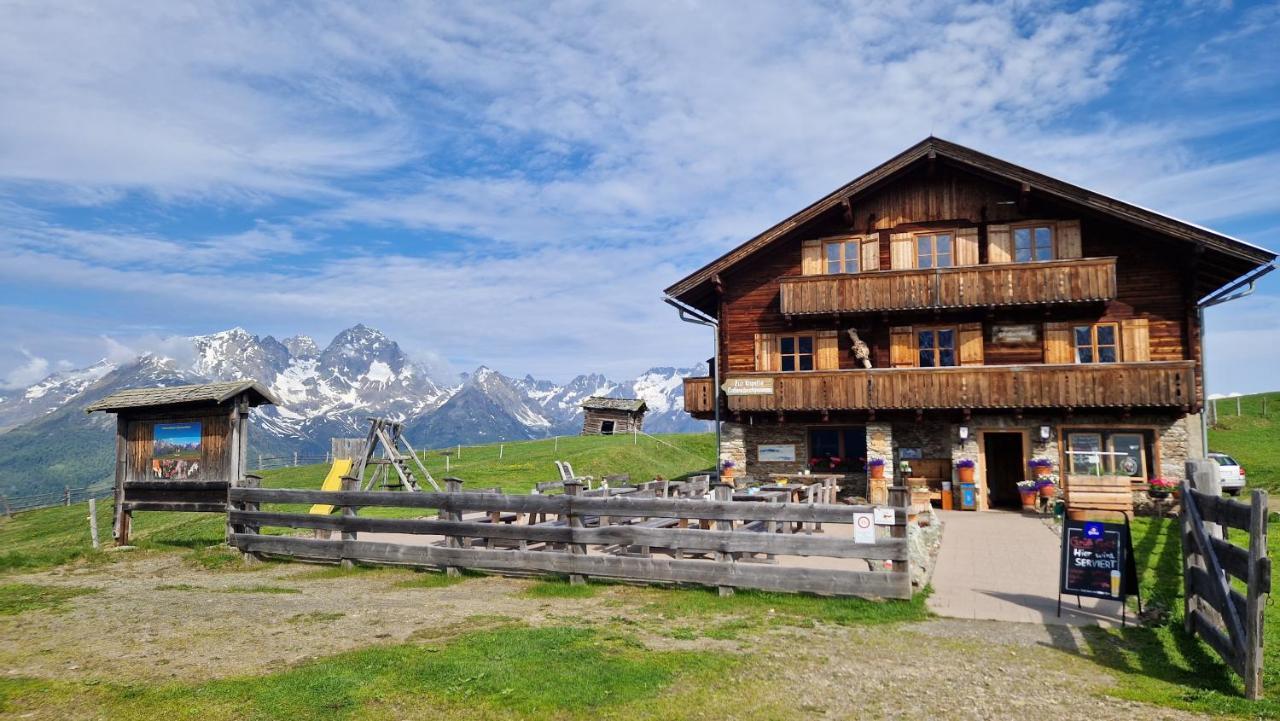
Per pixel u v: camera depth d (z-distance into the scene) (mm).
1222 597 8062
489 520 17234
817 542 11188
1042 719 6566
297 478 39281
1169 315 22797
